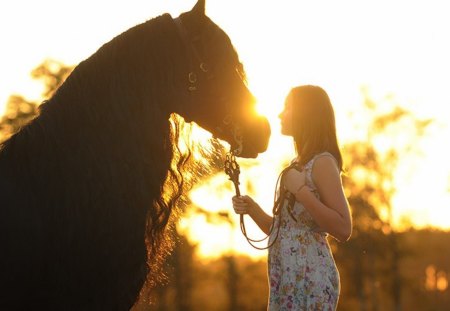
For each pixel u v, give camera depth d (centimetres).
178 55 554
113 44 548
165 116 549
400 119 4856
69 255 514
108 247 521
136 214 531
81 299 519
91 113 532
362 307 4912
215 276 4391
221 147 598
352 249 4762
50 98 540
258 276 4531
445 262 6650
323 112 579
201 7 559
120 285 527
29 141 523
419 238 5828
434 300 6544
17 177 516
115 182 527
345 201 566
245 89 573
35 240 507
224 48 565
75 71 543
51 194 516
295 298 567
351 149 4878
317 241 574
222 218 3544
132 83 541
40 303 512
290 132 593
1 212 504
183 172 565
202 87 561
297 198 563
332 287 571
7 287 502
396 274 4966
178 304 3831
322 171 567
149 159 539
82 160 524
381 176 4841
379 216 4822
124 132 535
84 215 518
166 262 584
